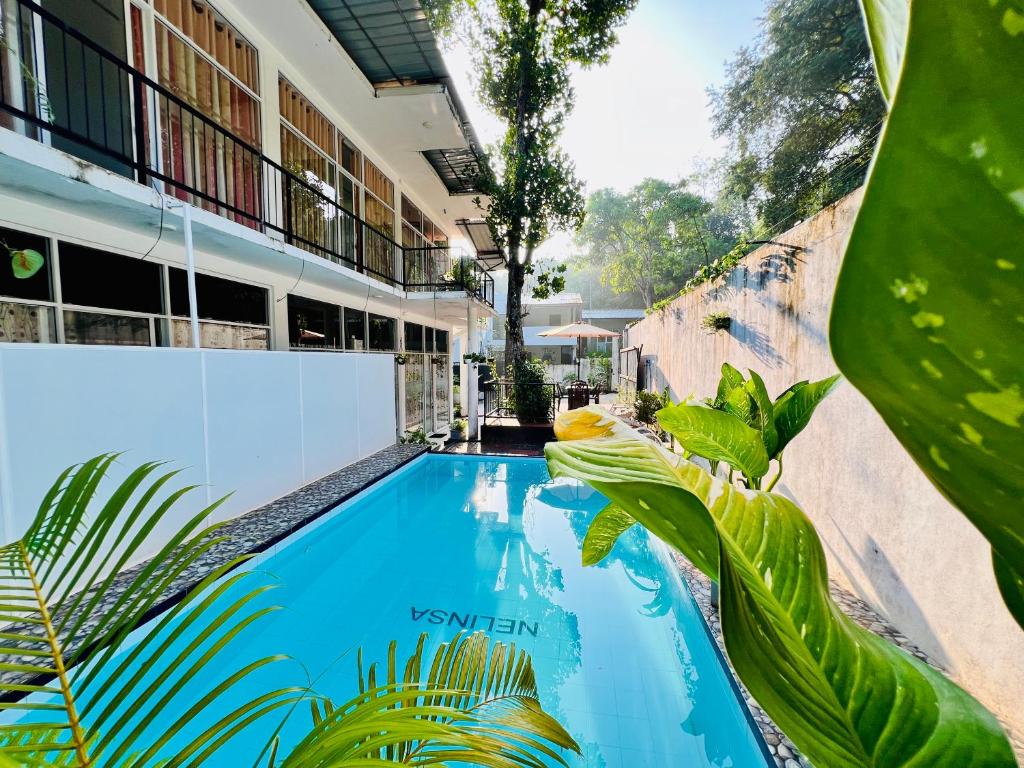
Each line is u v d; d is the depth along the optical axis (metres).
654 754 2.35
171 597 2.94
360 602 3.70
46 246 3.64
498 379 11.34
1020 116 0.19
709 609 3.08
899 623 2.63
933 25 0.19
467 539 4.98
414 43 6.16
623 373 15.94
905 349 0.25
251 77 5.57
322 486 5.32
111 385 3.18
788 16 9.91
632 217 26.28
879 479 2.82
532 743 1.02
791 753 1.99
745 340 5.11
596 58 10.19
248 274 5.63
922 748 0.50
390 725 0.74
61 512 1.16
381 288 7.64
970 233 0.21
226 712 2.55
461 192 10.90
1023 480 0.28
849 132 8.63
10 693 2.19
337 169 7.36
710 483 0.74
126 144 4.23
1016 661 1.99
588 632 3.34
